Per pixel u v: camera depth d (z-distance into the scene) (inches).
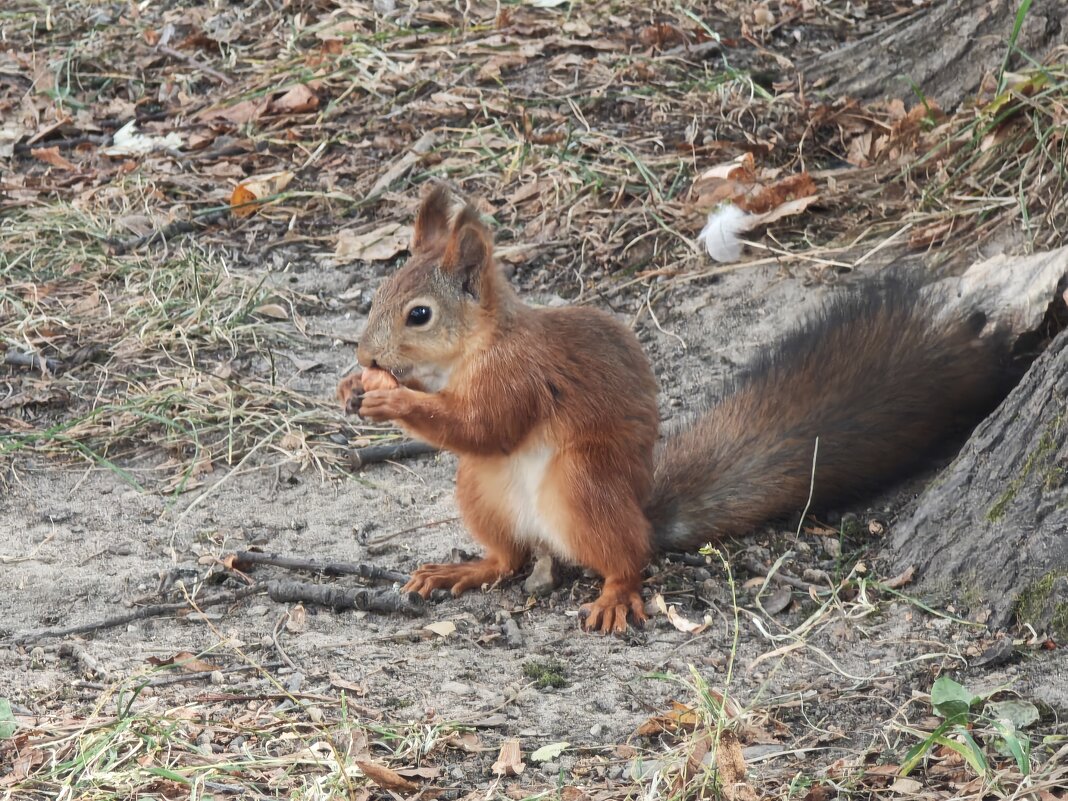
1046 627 281.1
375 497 377.4
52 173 569.6
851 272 445.4
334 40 625.6
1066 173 423.8
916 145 490.9
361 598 317.1
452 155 548.1
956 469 313.3
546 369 308.7
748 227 473.7
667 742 253.9
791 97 542.0
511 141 545.0
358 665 289.6
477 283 306.5
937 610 296.5
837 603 302.7
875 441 354.0
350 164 555.5
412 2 653.3
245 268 501.7
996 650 276.5
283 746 255.0
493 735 259.6
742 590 318.7
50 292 486.9
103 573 334.3
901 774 238.5
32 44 660.7
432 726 261.0
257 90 608.1
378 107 585.9
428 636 304.0
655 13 617.0
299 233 520.7
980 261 418.0
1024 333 362.6
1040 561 285.7
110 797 235.6
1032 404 300.0
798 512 349.7
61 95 618.2
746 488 345.1
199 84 627.8
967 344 361.1
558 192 508.1
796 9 613.3
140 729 255.8
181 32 663.1
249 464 393.4
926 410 356.8
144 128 598.9
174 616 314.5
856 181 488.1
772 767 244.4
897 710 261.0
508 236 500.7
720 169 491.2
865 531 342.0
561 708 269.7
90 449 400.2
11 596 323.6
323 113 585.6
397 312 307.0
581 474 308.3
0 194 551.8
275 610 317.1
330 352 452.8
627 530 310.8
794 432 352.5
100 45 658.8
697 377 422.0
